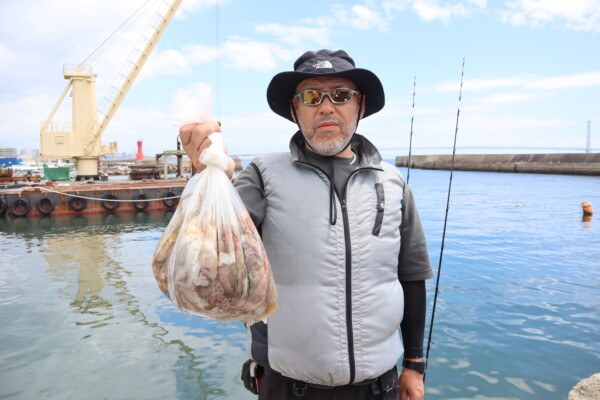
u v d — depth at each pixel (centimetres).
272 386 154
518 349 505
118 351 523
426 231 1450
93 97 2761
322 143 149
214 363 483
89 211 2080
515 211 1994
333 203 149
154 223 1841
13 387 438
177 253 110
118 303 723
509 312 632
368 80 155
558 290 743
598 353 494
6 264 1073
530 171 5266
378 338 148
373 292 148
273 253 149
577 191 2961
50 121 2708
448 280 811
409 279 171
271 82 157
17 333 590
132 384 438
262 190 154
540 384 426
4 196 1970
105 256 1160
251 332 163
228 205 118
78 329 603
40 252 1229
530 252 1071
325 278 145
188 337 564
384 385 152
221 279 110
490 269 895
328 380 145
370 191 156
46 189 2009
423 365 175
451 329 568
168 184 2278
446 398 402
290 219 147
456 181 4238
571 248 1120
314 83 150
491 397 404
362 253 147
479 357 486
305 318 144
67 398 414
